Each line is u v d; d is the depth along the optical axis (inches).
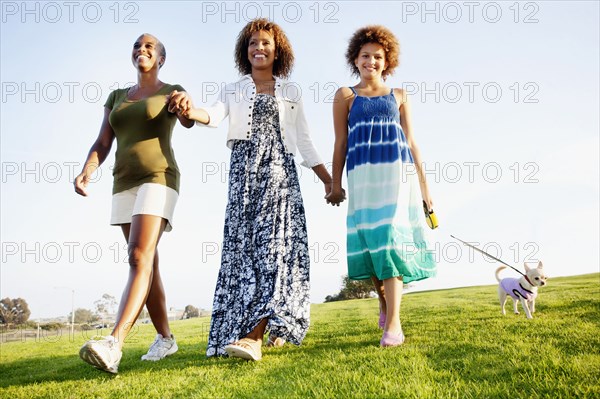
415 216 166.2
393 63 182.9
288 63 176.6
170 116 165.6
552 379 98.0
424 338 156.8
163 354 172.7
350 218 171.2
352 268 169.2
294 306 144.6
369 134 168.6
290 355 147.3
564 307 248.1
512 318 210.4
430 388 97.5
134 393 115.0
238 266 148.9
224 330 146.3
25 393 127.8
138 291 144.5
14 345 275.7
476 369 110.8
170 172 160.9
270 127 158.2
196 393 108.6
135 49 169.0
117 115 163.6
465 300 364.8
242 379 117.8
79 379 144.2
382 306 193.6
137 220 153.1
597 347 122.1
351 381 107.1
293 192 155.6
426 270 163.2
